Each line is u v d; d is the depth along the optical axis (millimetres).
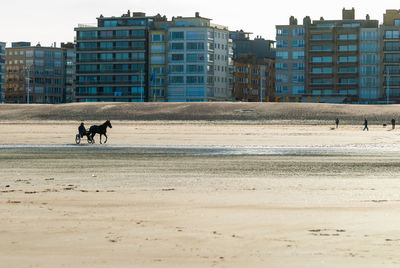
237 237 15664
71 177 30328
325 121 124625
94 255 13844
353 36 185875
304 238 15555
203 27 187000
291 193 23828
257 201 21531
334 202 21344
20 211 19281
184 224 17281
